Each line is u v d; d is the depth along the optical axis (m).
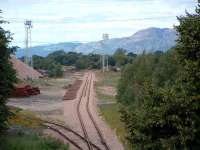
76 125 38.53
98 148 27.41
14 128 32.62
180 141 13.30
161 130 13.97
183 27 13.73
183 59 13.90
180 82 13.92
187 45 13.59
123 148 27.64
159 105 13.89
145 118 14.13
